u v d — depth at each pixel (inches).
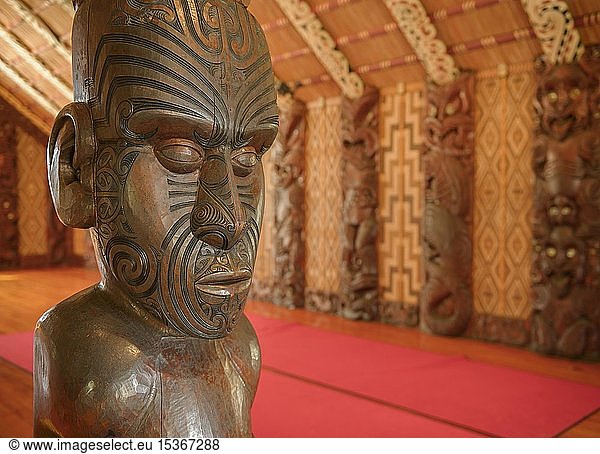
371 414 107.1
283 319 192.2
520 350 156.4
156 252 45.5
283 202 212.4
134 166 45.3
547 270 149.1
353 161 190.4
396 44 167.6
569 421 104.3
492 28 149.6
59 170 47.9
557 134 145.7
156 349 47.5
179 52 43.8
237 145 47.3
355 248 192.1
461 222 167.5
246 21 48.9
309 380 127.8
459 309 167.6
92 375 45.6
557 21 137.1
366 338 167.2
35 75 235.3
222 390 50.3
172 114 43.6
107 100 45.6
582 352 145.3
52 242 353.7
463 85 164.7
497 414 107.7
